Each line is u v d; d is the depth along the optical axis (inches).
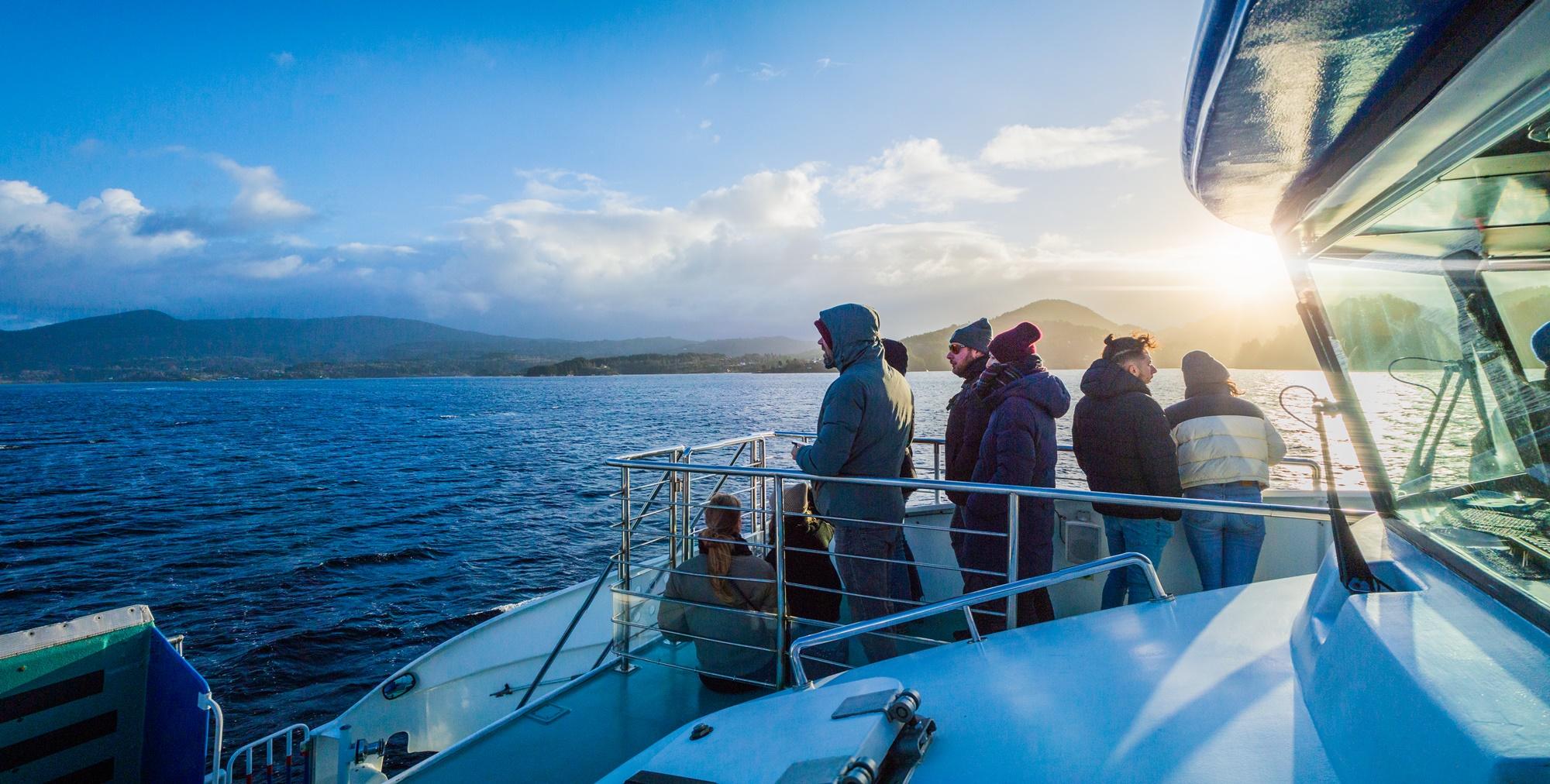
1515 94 38.5
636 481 1706.4
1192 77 50.4
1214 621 85.1
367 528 1253.1
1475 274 49.5
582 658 275.3
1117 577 164.1
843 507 149.3
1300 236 66.1
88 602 879.7
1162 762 56.5
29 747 115.1
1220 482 163.2
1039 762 59.5
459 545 1117.7
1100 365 162.4
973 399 175.6
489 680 266.4
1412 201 51.6
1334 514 70.2
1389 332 59.1
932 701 73.7
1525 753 39.2
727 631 156.3
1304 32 40.1
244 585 936.3
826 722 68.6
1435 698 46.1
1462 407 53.6
